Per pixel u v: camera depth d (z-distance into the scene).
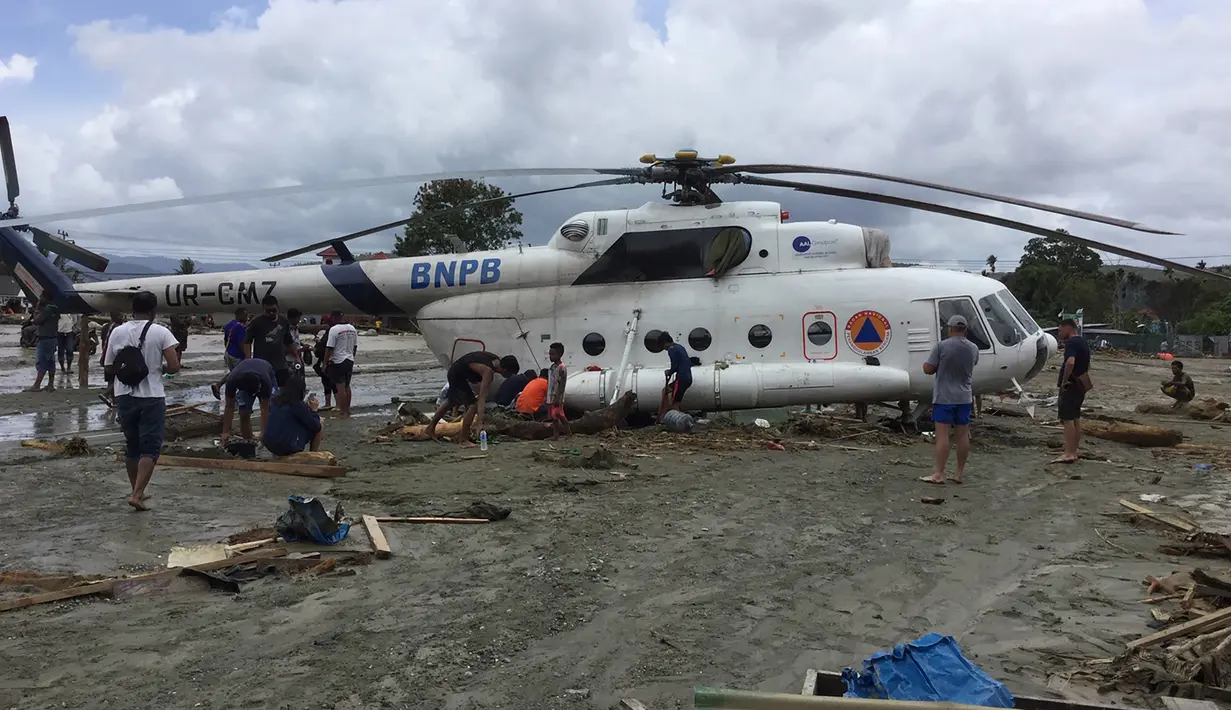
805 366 11.96
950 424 8.45
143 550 5.69
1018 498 7.80
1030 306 70.50
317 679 3.73
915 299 11.90
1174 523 6.63
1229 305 65.31
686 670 3.91
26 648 4.02
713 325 12.46
